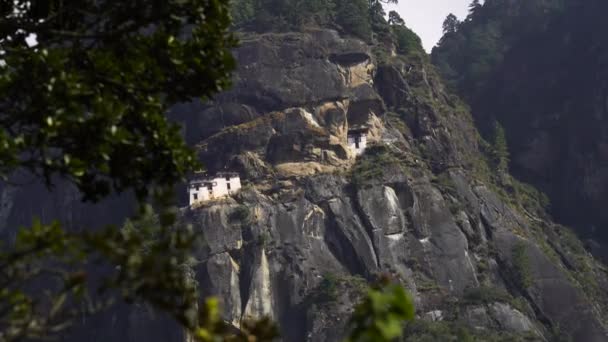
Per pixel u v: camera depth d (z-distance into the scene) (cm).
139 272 1092
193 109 16638
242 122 16338
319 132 16100
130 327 13988
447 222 15712
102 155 1565
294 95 16512
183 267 14038
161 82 1730
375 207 15325
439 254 15275
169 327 13850
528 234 16875
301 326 14025
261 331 1079
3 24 1734
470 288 14912
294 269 14488
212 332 1026
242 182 15588
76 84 1578
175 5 1702
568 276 15912
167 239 1135
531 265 15900
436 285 14812
